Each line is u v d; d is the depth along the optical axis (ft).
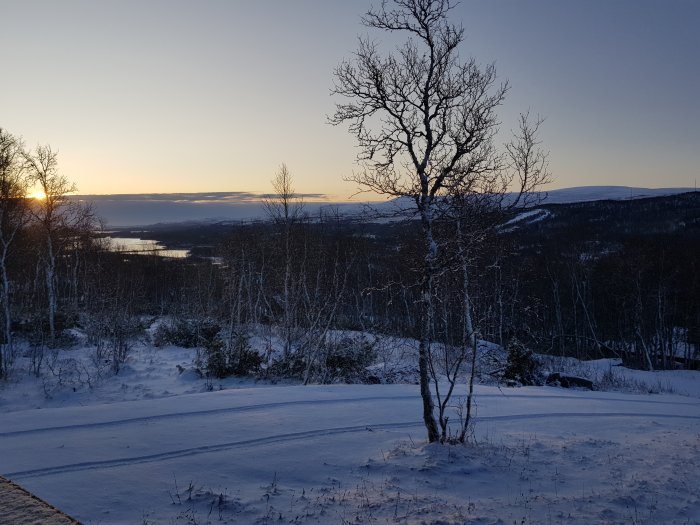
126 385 63.21
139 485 26.18
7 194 81.46
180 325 106.73
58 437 33.83
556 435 37.81
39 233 112.88
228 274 120.26
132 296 121.29
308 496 25.13
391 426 38.55
